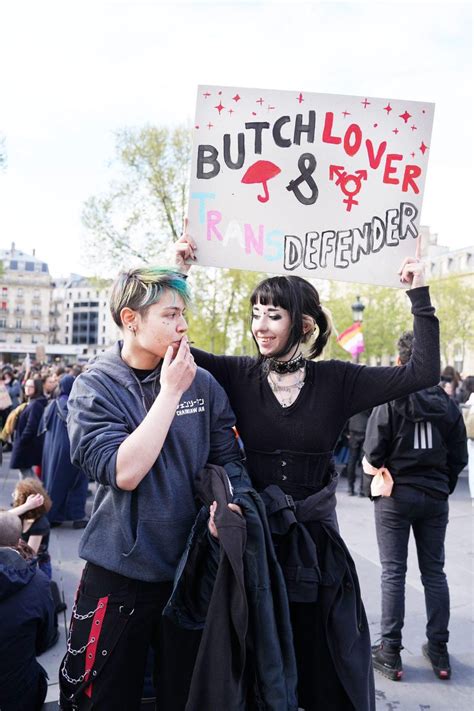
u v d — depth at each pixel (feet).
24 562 7.99
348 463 23.48
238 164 6.60
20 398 39.24
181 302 5.43
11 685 7.47
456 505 21.03
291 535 5.68
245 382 6.32
